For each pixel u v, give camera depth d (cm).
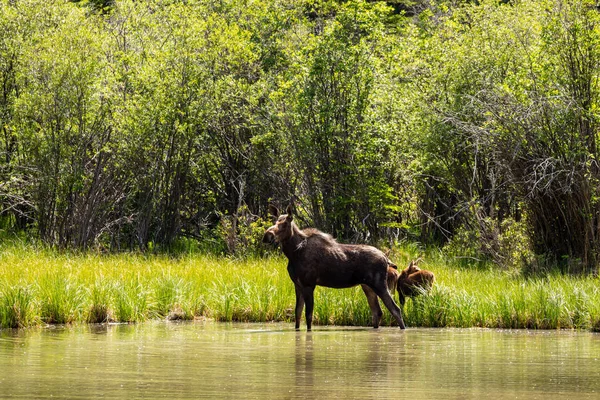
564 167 5822
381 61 7575
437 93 7319
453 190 7369
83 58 7369
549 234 6100
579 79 6003
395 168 7488
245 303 4288
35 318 3853
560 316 3947
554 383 2211
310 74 7269
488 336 3503
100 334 3466
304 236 3869
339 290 4303
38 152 7362
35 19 7850
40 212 7450
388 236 7225
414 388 2111
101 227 7556
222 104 7800
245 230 7162
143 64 7700
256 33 8225
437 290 4119
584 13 6059
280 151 7688
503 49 7131
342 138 7194
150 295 4397
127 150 7438
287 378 2253
